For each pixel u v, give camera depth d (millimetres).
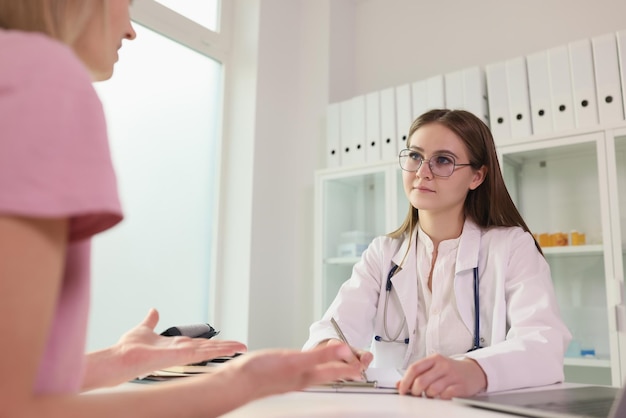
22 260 299
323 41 2945
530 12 2551
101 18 479
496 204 1384
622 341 1798
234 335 2574
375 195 2535
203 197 2664
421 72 2863
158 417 359
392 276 1369
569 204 2129
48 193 316
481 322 1253
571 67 1999
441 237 1382
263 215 2691
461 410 616
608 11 2338
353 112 2605
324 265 2572
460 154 1326
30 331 298
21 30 421
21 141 318
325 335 1095
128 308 2264
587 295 2053
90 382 623
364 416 559
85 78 371
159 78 2504
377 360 1326
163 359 693
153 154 2445
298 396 727
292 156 2912
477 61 2684
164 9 2492
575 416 555
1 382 282
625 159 1874
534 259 1256
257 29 2758
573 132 1947
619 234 1830
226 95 2789
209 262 2660
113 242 2238
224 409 406
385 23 3035
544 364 916
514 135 2109
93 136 354
